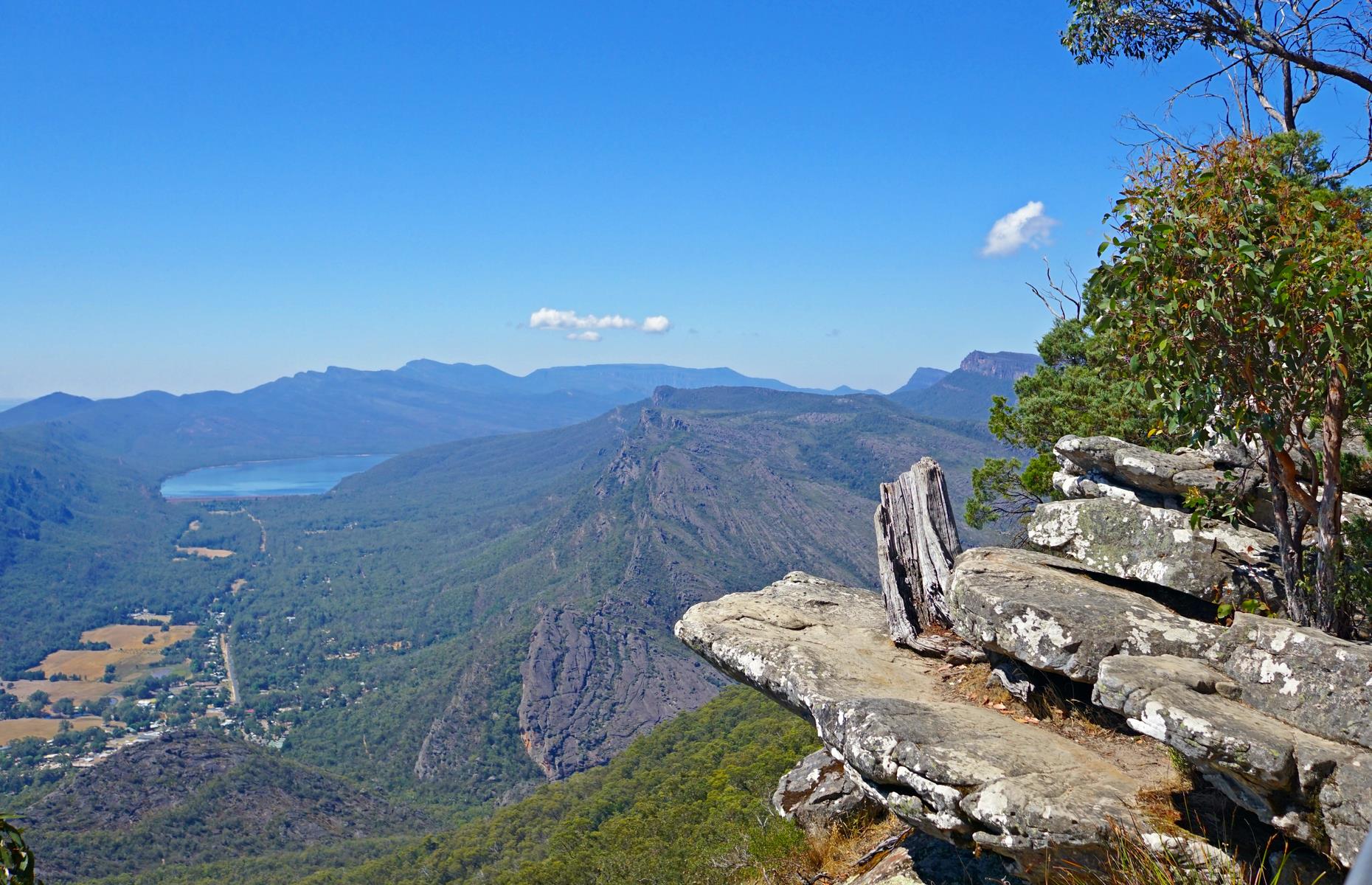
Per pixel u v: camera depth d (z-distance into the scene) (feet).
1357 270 19.52
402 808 560.61
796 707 29.17
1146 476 27.22
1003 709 25.13
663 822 104.99
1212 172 21.83
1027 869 19.43
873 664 29.81
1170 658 20.36
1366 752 15.88
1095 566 27.48
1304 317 20.51
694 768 206.90
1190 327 21.43
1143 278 22.47
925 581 31.55
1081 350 61.82
